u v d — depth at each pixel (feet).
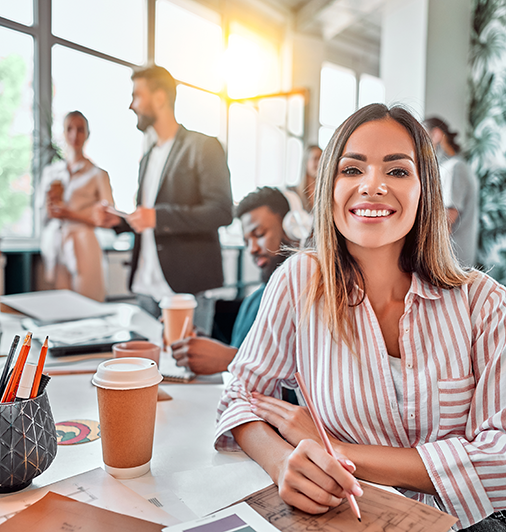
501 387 2.12
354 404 2.26
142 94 7.66
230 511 1.56
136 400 1.81
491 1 12.33
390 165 2.19
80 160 9.37
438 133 8.75
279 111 17.02
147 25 13.44
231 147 16.44
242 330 4.37
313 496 1.57
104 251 10.96
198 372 3.28
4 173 10.80
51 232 9.61
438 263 2.38
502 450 1.96
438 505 2.04
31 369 1.73
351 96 22.08
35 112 11.07
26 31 10.96
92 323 4.61
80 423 2.38
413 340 2.31
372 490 1.73
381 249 2.37
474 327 2.32
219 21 15.65
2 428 1.63
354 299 2.40
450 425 2.20
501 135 12.26
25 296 5.07
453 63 12.78
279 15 17.51
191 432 2.36
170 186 7.54
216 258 7.87
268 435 2.08
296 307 2.57
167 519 1.52
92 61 12.18
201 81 15.35
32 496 1.65
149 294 8.18
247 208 4.43
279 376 2.59
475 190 8.85
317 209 2.50
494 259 12.44
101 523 1.46
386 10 13.30
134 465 1.86
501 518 2.30
